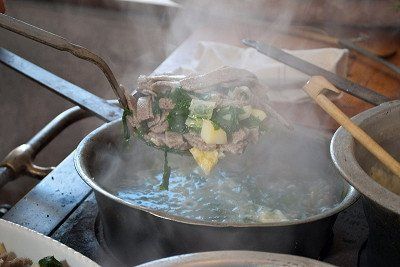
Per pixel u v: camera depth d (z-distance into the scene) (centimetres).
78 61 169
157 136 81
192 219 77
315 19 150
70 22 171
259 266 62
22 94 162
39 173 111
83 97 107
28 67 116
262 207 89
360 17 148
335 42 142
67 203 98
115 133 95
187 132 81
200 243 79
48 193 100
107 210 85
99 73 169
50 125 117
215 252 63
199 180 95
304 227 78
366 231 94
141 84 82
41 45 168
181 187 94
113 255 89
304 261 62
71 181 103
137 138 89
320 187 94
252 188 94
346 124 78
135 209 79
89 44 173
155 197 92
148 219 80
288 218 89
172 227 79
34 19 172
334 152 77
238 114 80
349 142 78
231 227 76
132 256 86
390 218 73
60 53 168
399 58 138
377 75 131
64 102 166
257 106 82
